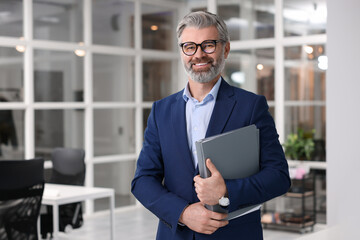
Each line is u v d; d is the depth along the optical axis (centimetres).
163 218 169
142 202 176
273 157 170
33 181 402
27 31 663
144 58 812
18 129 661
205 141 156
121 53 775
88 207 734
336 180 259
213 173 155
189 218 162
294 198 671
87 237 617
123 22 781
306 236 294
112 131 770
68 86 712
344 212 256
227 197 157
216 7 753
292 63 695
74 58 718
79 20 724
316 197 676
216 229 161
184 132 176
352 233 253
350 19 250
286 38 696
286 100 700
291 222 631
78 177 525
